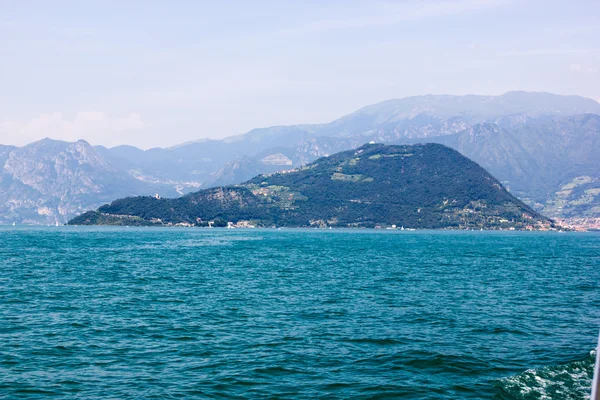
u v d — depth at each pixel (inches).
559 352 1272.1
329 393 984.3
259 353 1247.5
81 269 3302.2
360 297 2149.4
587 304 2054.6
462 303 2023.9
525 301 2111.2
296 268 3511.3
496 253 5580.7
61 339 1373.0
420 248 6486.2
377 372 1106.1
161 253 5049.2
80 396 962.1
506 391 993.5
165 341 1362.0
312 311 1809.8
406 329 1520.7
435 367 1141.1
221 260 4202.8
